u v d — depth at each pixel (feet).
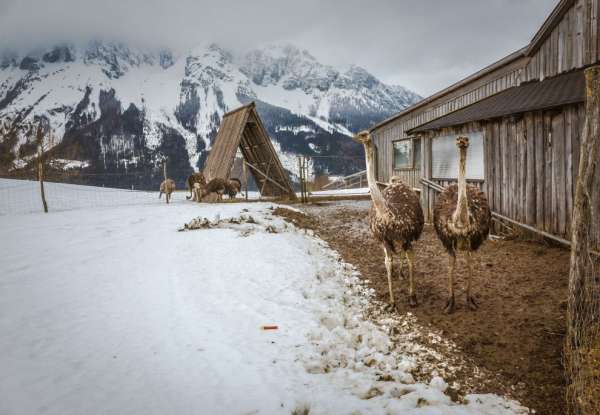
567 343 13.30
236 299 18.42
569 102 24.91
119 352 13.35
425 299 19.98
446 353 14.58
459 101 49.34
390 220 18.40
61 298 18.33
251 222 37.96
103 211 52.08
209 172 76.84
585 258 13.20
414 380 12.59
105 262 24.62
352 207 56.29
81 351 13.41
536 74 36.70
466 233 17.13
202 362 12.70
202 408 10.39
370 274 24.72
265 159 77.46
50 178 99.81
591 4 30.50
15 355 13.07
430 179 41.37
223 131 79.56
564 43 33.22
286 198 70.28
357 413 10.20
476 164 34.91
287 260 25.08
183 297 18.58
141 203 68.33
